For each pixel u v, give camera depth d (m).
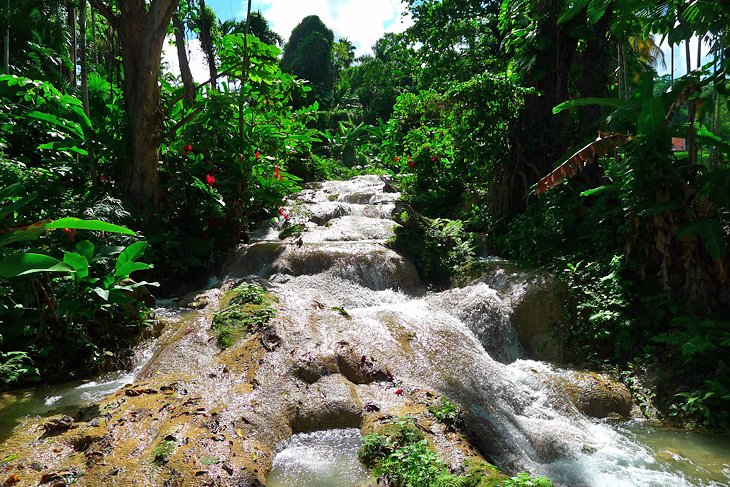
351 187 15.11
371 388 5.45
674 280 7.21
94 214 7.21
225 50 11.02
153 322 6.81
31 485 3.67
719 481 4.42
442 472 3.90
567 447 4.98
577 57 11.82
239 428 4.48
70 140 8.56
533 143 10.63
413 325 6.84
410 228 9.85
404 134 14.94
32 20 12.51
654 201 7.22
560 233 8.93
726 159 8.34
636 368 6.66
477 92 10.65
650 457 4.90
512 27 13.73
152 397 4.95
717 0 7.68
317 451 4.45
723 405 5.80
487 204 11.01
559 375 6.52
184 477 3.73
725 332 6.35
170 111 10.55
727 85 8.23
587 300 7.40
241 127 10.52
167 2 8.80
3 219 6.06
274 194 11.21
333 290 8.09
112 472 3.79
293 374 5.36
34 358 6.01
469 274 8.92
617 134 7.63
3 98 9.25
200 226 9.39
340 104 36.88
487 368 6.30
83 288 6.16
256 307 6.76
